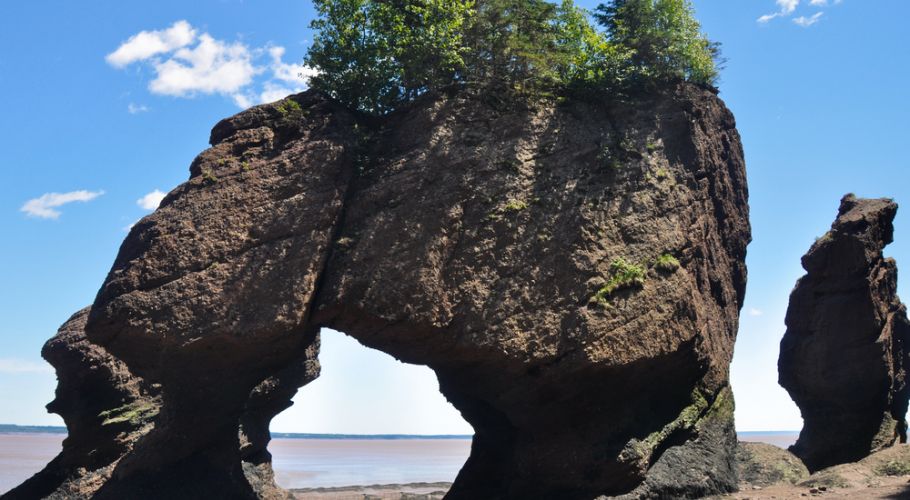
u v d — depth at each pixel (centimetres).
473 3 2483
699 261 2609
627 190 2458
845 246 3055
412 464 11225
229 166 2278
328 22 2534
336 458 13688
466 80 2466
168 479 2573
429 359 2341
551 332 2258
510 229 2297
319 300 2188
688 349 2448
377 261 2203
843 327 3056
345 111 2412
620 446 2323
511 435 2692
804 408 3244
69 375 3031
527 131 2412
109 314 2088
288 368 3412
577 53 2589
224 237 2175
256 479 3428
